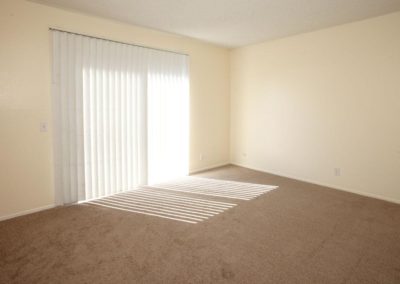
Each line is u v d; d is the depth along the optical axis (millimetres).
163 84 4316
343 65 3826
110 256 2289
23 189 3094
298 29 4031
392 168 3486
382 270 2102
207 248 2418
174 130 4559
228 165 5629
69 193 3432
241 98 5395
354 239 2574
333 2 2996
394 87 3371
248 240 2559
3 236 2615
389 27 3354
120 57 3744
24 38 2955
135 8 3176
